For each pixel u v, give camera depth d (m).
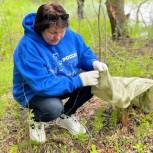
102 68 2.54
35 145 2.67
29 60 2.39
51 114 2.55
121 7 4.63
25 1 6.41
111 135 2.76
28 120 2.61
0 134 2.83
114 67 3.59
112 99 2.57
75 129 2.75
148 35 4.52
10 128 2.91
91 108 3.10
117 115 2.84
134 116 2.93
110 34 4.75
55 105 2.52
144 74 3.52
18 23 5.01
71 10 5.41
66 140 2.72
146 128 2.80
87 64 2.68
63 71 2.55
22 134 2.80
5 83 3.61
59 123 2.81
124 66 3.59
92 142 2.70
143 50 4.20
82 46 2.68
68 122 2.76
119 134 2.77
